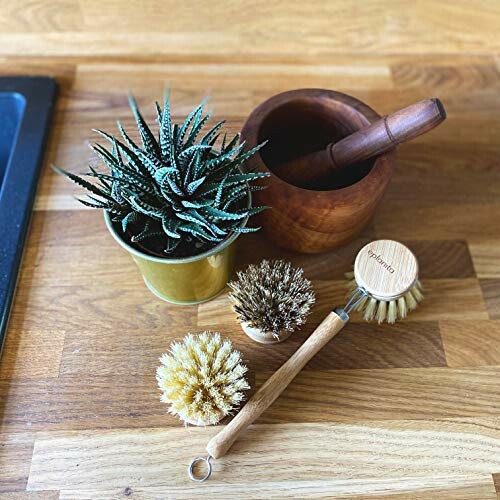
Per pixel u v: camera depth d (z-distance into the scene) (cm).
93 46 61
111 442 41
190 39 61
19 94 58
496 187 54
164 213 37
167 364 41
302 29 60
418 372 44
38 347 45
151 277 43
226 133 47
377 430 42
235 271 49
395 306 45
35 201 52
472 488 40
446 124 58
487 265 50
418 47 62
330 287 48
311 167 45
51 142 56
